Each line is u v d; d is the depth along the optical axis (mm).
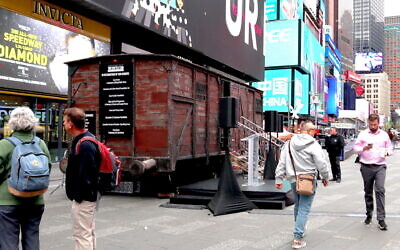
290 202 9117
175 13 18297
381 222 6676
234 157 13375
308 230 6668
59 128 18906
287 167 5918
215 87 12602
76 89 10727
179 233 6496
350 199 9945
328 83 108688
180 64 10320
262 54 30516
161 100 9836
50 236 6277
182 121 10445
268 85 67875
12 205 3822
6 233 3807
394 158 27438
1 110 15766
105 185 4227
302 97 73250
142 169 9109
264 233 6512
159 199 9875
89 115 10477
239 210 8250
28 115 3986
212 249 5594
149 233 6492
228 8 23984
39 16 16109
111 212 8234
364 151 6934
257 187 9578
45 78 16875
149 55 9836
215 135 12523
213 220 7484
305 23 78188
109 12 14586
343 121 100125
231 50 24359
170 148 9734
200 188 9445
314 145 5750
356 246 5723
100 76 10352
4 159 3811
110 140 10266
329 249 5574
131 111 10008
